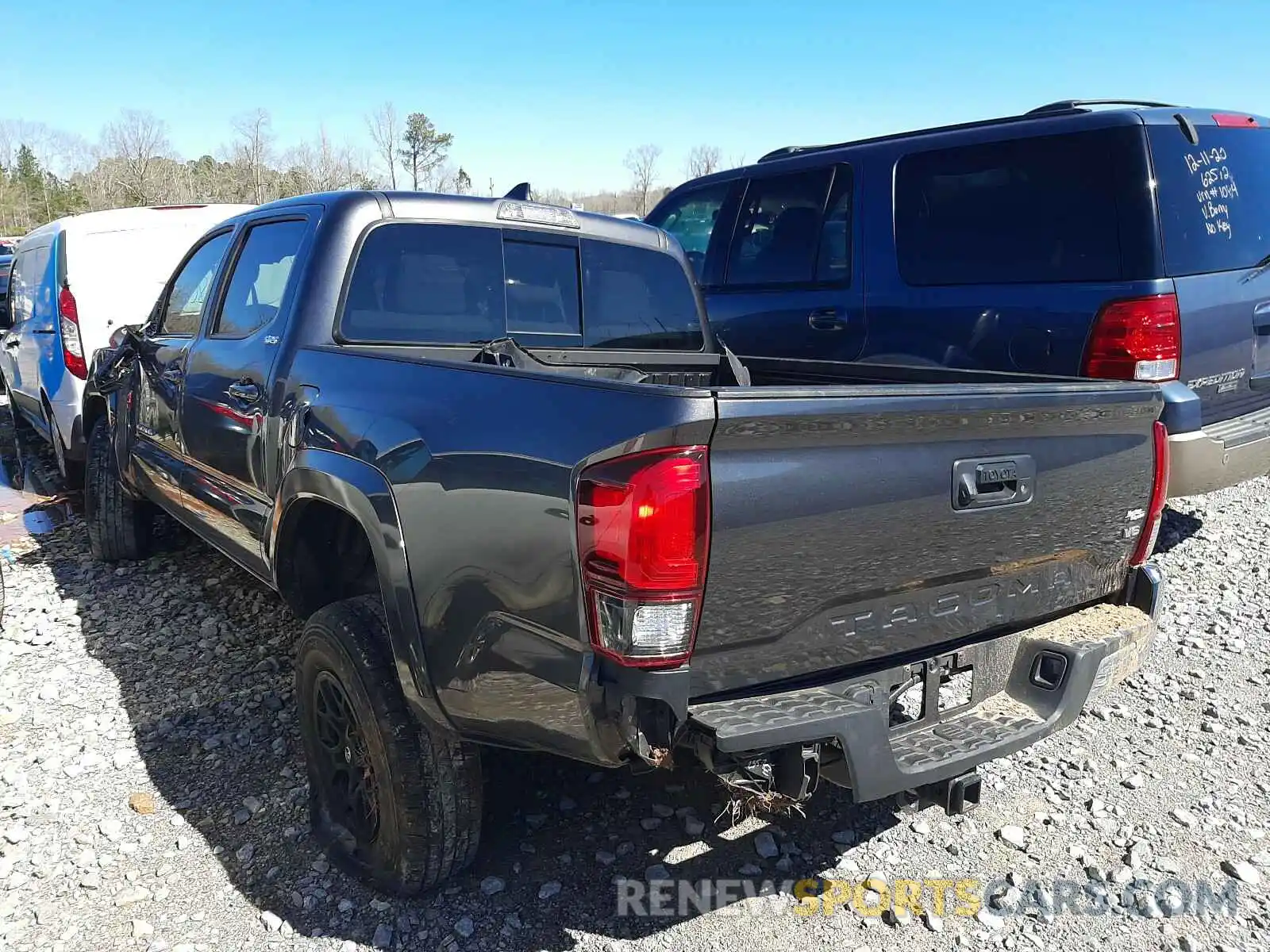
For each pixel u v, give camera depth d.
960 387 2.34
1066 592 2.82
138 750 3.53
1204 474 4.43
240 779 3.33
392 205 3.48
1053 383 3.00
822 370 3.81
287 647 4.38
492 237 3.71
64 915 2.66
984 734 2.48
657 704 2.07
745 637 2.15
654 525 1.97
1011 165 4.75
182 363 4.21
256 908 2.69
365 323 3.38
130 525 5.43
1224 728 3.74
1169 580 5.26
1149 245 4.31
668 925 2.65
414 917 2.66
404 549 2.49
